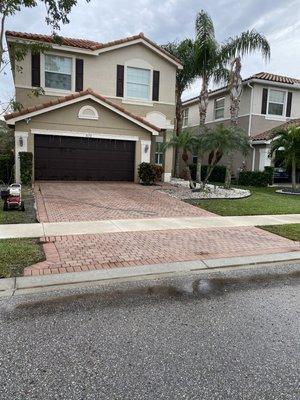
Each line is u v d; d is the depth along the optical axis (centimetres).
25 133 1664
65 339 394
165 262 672
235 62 1880
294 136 1780
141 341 395
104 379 328
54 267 618
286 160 1891
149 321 442
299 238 883
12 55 1182
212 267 665
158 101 2083
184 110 3238
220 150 1550
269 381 332
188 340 400
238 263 689
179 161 2661
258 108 2367
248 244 821
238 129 1544
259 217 1142
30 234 819
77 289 538
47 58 1838
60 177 1778
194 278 605
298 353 380
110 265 642
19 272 589
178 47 2330
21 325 423
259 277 620
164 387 319
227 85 2255
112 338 399
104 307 479
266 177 2130
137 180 1906
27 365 346
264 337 411
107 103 1772
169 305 491
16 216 999
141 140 1886
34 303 484
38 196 1334
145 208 1212
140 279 589
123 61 1983
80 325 427
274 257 734
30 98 1822
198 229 948
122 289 544
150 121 2077
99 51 1902
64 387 316
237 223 1041
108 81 1967
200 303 502
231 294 538
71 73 1889
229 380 332
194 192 1600
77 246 745
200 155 1611
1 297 501
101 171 1853
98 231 877
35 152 1716
